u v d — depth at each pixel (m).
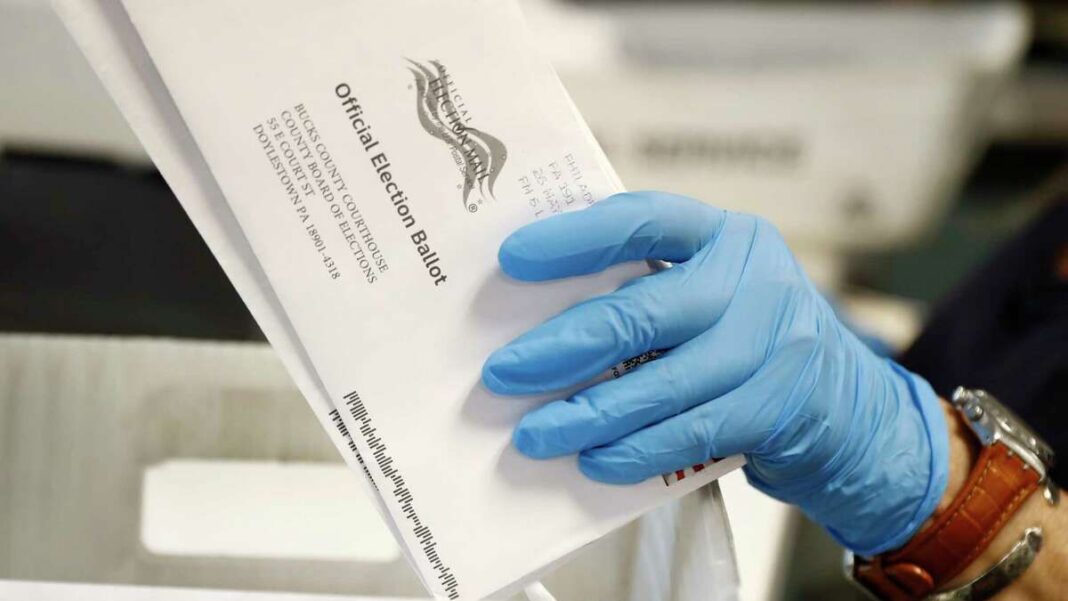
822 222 1.62
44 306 1.13
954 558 0.96
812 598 1.31
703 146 1.53
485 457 0.89
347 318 0.87
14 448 0.97
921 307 1.85
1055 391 1.10
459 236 0.88
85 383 0.97
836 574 1.33
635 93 1.47
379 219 0.87
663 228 0.91
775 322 0.92
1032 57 1.93
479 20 0.87
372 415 0.88
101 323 1.13
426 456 0.88
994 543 0.96
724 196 1.59
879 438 0.95
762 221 0.94
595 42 1.46
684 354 0.91
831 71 1.45
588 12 1.49
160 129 0.86
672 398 0.90
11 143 1.22
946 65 1.43
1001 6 1.49
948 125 1.50
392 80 0.86
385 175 0.87
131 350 0.97
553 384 0.90
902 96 1.47
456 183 0.87
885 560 0.98
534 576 0.89
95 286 1.15
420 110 0.87
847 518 0.97
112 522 0.98
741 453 0.92
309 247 0.87
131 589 0.85
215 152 0.86
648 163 1.56
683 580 0.90
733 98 1.48
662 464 0.90
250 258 0.87
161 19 0.85
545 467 0.89
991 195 2.19
